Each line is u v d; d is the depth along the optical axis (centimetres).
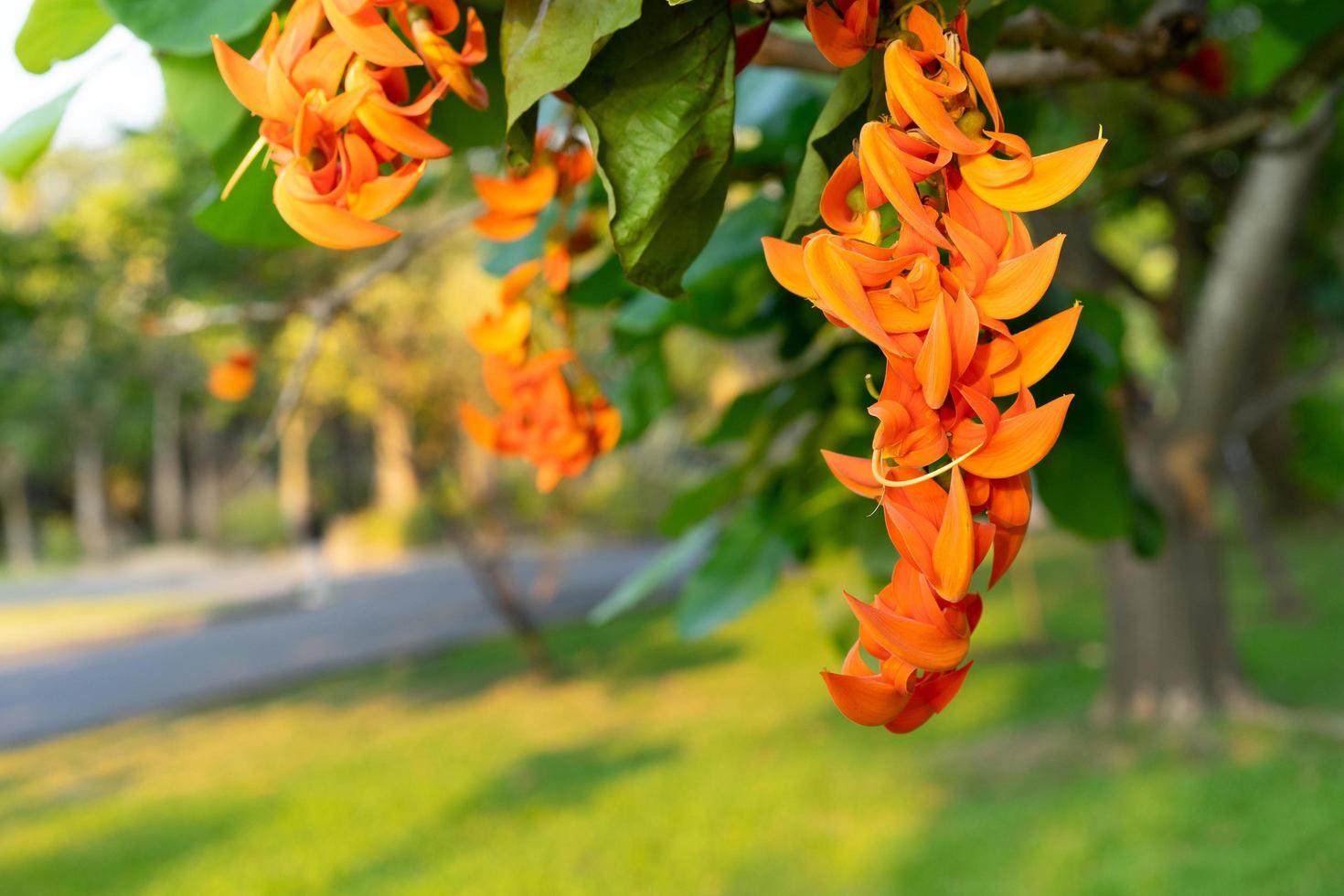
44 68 98
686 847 617
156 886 617
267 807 755
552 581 1777
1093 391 140
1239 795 591
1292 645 995
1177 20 104
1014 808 622
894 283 51
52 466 3284
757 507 188
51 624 1884
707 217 68
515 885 580
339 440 3188
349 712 1073
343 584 2245
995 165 52
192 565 2959
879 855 578
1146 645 774
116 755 966
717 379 1234
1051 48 103
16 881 641
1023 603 1309
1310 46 208
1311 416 1958
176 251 844
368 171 60
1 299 740
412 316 1070
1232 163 799
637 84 67
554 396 103
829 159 65
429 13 63
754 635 1251
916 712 53
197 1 90
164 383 1073
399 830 687
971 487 53
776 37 109
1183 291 803
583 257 159
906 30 57
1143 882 496
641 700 1009
